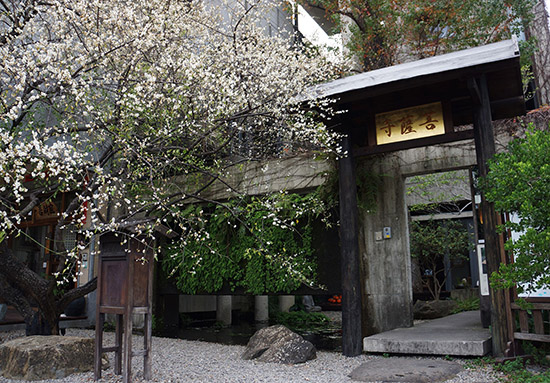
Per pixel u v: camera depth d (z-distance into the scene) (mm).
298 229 8320
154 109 6051
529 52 9219
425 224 12805
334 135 6477
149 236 4914
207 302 13773
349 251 6344
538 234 4238
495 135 7332
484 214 5500
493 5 9227
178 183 9703
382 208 7785
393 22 10375
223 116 6523
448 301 10828
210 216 9703
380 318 7516
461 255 12438
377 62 10680
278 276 8328
